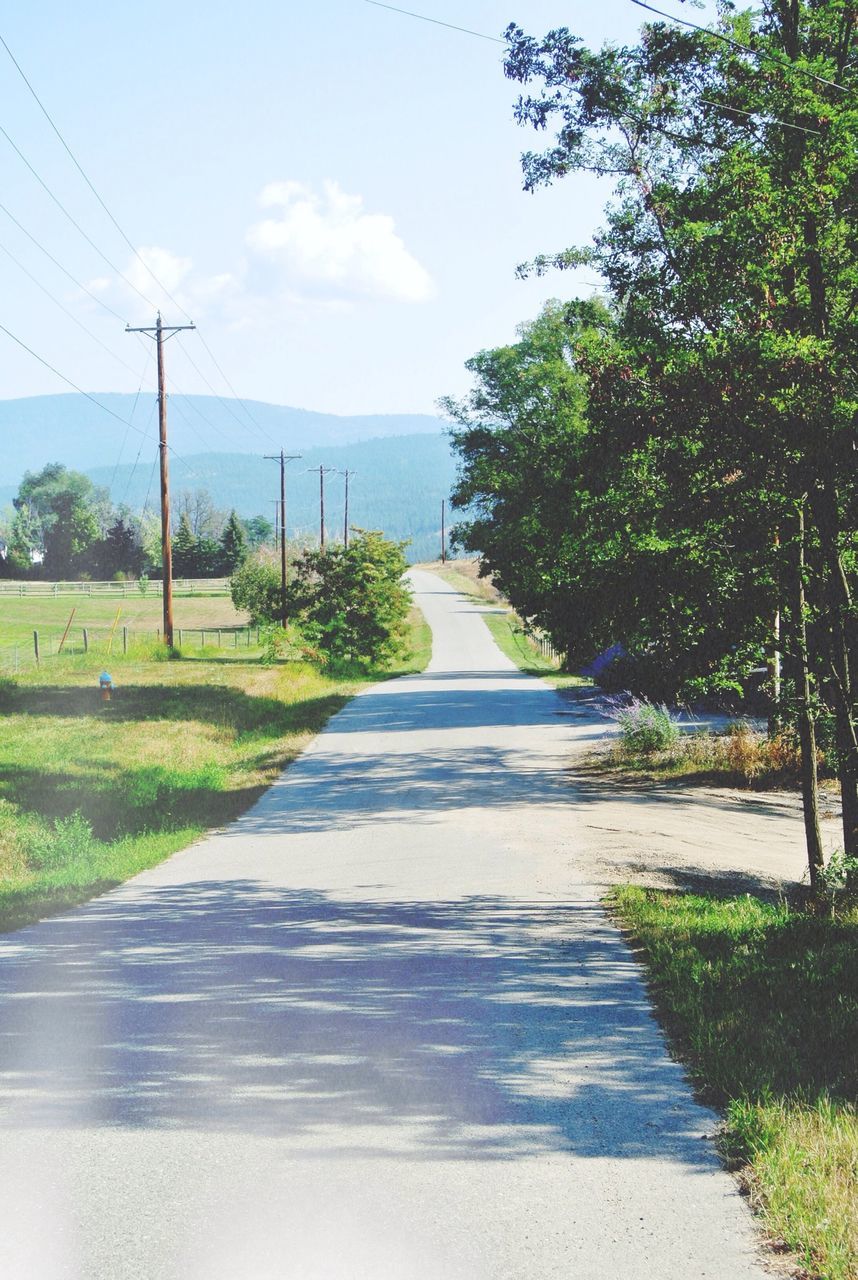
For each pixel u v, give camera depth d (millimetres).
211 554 167500
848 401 11266
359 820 18531
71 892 13125
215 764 25891
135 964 9211
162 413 54594
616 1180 4840
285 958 9352
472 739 30141
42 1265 4129
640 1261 4156
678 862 14648
